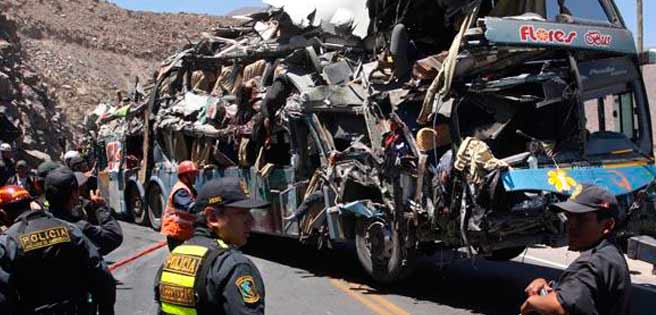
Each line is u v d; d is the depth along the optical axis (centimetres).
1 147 1348
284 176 1112
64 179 542
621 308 370
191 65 1482
